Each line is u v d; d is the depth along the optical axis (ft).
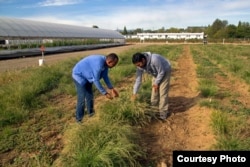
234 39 255.09
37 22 129.90
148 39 290.35
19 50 99.91
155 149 16.61
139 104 20.27
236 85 34.53
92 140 14.65
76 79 18.67
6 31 95.66
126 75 40.78
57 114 22.68
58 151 16.42
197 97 27.89
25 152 16.35
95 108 23.17
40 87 29.55
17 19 116.16
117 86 33.53
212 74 42.14
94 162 13.07
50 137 18.33
